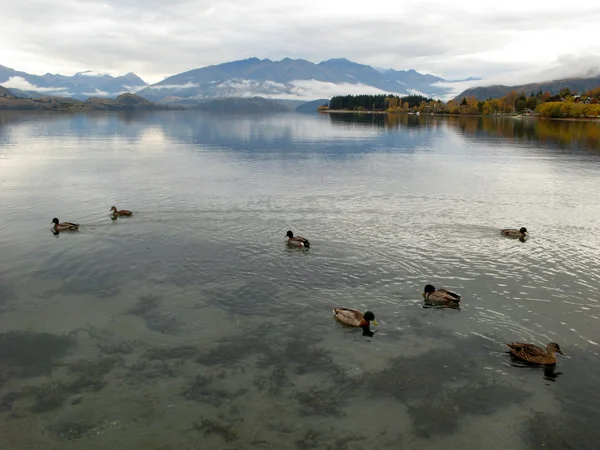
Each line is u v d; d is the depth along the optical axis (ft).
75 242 118.93
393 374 66.59
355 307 85.87
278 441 54.90
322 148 344.90
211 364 68.90
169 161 264.52
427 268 103.50
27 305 85.97
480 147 355.56
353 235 125.29
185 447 54.08
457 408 60.18
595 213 151.23
